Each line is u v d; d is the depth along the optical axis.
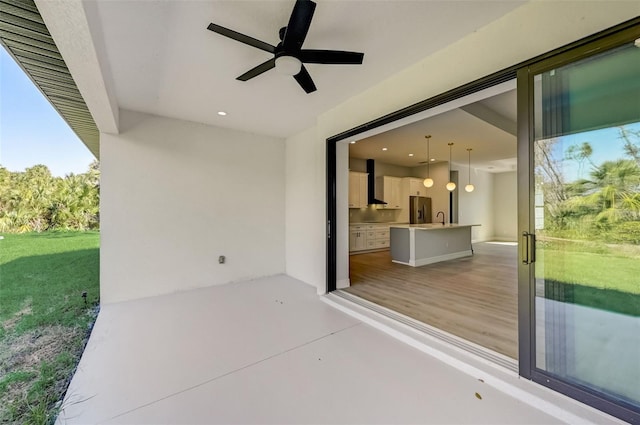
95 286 4.30
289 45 1.78
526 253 1.79
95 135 4.54
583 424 1.49
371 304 3.33
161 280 3.93
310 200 4.54
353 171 7.74
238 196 4.62
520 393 1.73
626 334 1.46
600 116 1.52
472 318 2.87
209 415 1.62
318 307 3.44
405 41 2.19
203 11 1.84
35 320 3.09
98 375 2.02
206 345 2.47
